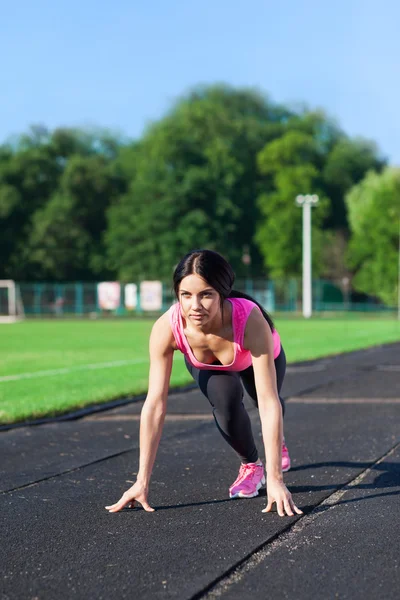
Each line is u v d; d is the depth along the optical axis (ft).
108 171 231.30
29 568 10.23
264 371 12.52
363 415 24.29
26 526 12.20
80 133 250.57
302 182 216.33
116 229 215.31
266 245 216.33
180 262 11.65
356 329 94.94
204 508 13.19
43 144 237.66
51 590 9.43
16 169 224.74
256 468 14.14
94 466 16.88
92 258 218.59
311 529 11.85
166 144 215.31
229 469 16.39
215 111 237.86
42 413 23.97
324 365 42.55
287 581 9.61
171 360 13.09
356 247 211.00
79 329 101.65
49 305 183.83
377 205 206.90
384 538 11.37
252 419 24.00
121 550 10.92
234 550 10.82
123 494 14.12
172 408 25.89
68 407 25.25
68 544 11.24
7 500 13.88
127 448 19.01
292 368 40.73
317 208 216.33
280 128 254.47
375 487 14.66
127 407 26.32
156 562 10.37
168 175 211.20
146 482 13.07
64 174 225.97
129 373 37.99
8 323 130.82
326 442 19.57
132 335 83.05
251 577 9.77
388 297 204.54
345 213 245.04
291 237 214.28
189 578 9.74
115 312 176.65
